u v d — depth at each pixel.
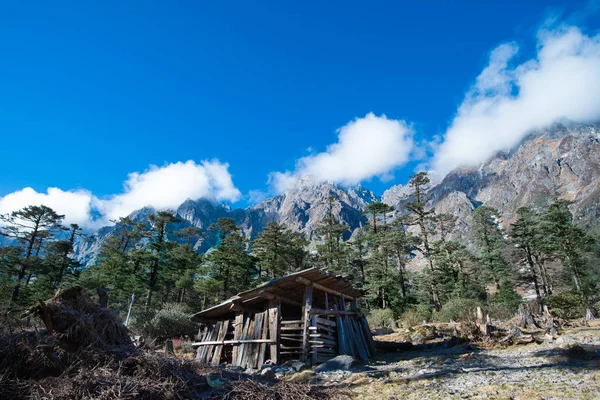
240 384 5.63
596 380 5.69
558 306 26.03
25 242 37.97
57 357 5.38
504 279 37.25
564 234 33.03
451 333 17.56
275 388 5.66
